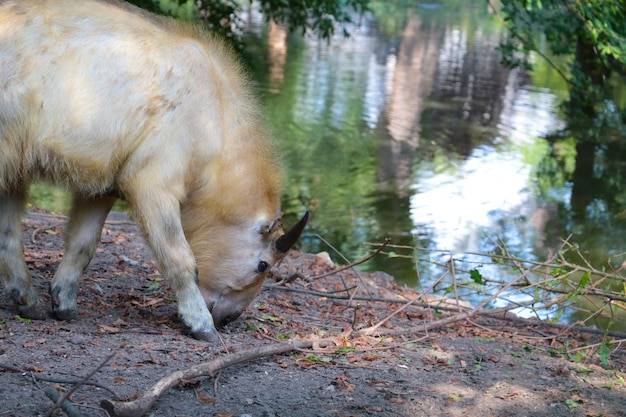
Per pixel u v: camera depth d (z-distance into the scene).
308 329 5.98
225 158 5.27
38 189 13.10
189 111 5.03
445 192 15.25
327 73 26.80
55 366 4.49
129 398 4.10
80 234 5.38
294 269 8.08
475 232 13.00
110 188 5.09
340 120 20.61
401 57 31.05
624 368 5.82
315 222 13.23
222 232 5.43
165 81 4.95
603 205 14.73
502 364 5.45
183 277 5.15
